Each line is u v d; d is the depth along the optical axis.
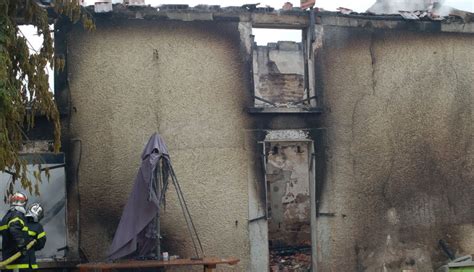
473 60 11.57
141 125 10.03
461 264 10.30
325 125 10.70
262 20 10.60
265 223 10.34
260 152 10.41
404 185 10.98
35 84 7.62
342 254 10.55
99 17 10.05
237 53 10.48
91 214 9.75
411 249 10.88
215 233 10.09
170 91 10.18
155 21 10.22
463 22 11.58
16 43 7.51
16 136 7.64
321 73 10.74
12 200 8.34
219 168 10.21
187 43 10.30
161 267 9.17
